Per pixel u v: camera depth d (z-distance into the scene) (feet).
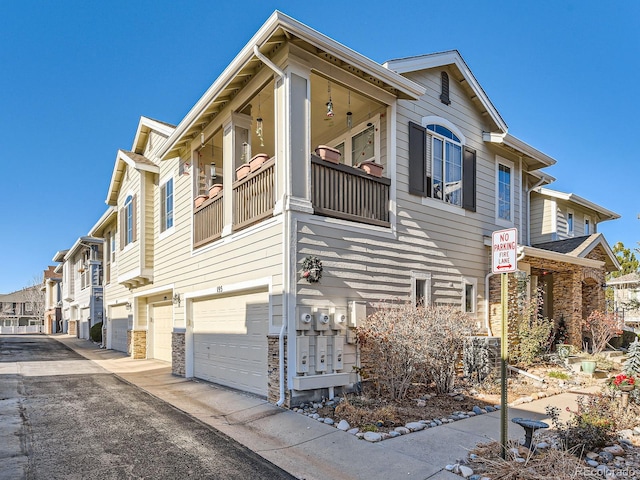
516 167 41.96
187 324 35.81
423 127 32.40
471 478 14.33
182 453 16.88
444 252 32.91
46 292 150.61
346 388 25.02
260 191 26.66
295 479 14.62
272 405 23.40
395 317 25.45
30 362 44.45
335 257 25.58
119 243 53.72
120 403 25.00
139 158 47.39
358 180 27.71
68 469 15.16
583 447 15.88
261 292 26.76
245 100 28.71
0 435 18.71
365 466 15.57
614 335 41.19
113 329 62.49
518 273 35.81
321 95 29.22
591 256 44.98
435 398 25.14
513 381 30.01
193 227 35.76
